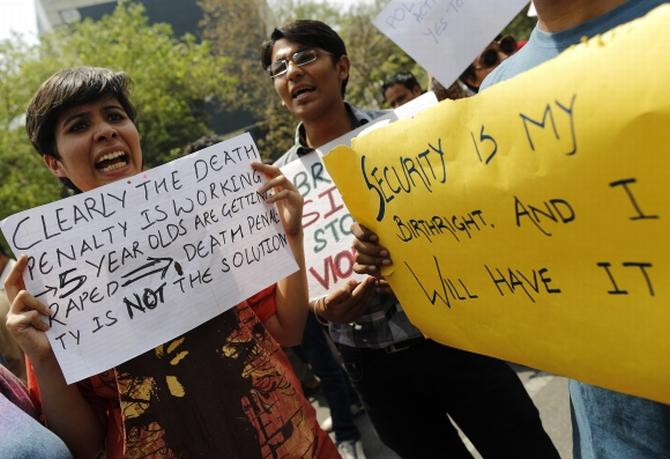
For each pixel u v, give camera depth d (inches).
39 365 49.6
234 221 57.4
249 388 53.4
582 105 34.1
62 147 53.2
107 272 51.6
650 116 31.0
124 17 685.3
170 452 50.9
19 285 50.1
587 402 49.6
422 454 76.2
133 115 58.6
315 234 76.6
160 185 54.9
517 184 39.9
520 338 45.6
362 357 75.5
